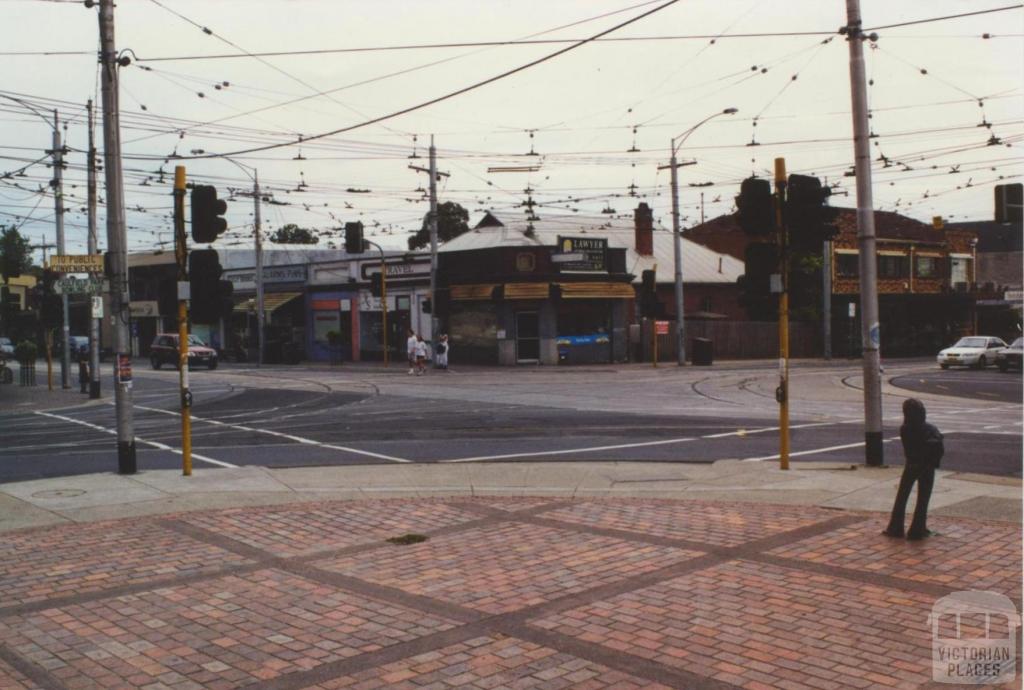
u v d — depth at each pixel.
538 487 12.93
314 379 36.97
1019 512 10.68
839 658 6.08
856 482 12.85
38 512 11.17
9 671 6.03
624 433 19.00
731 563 8.52
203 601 7.53
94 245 29.52
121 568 8.59
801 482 12.95
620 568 8.40
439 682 5.77
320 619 7.04
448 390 30.42
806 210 13.59
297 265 57.22
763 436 18.47
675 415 22.53
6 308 37.22
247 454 16.34
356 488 12.84
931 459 9.27
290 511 11.23
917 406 9.31
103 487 12.80
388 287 51.62
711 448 16.78
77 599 7.62
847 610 7.08
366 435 18.88
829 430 19.50
